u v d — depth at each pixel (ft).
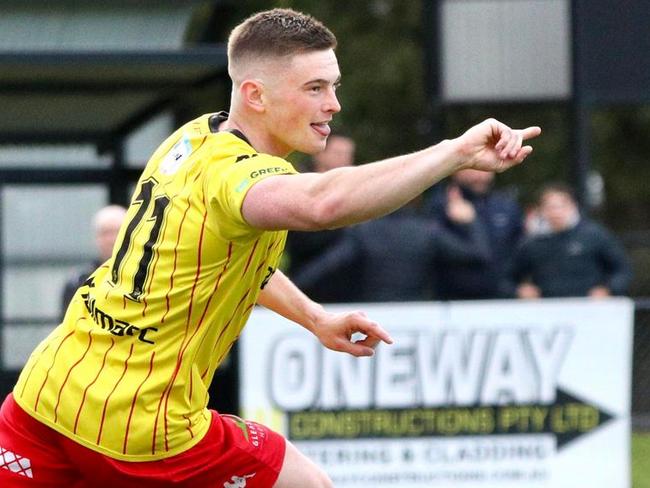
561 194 73.97
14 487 30.73
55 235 71.77
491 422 58.90
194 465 30.45
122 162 71.82
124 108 68.13
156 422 29.25
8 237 71.41
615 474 59.41
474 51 89.40
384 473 58.59
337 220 25.31
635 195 185.26
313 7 168.76
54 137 71.41
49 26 63.31
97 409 29.30
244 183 26.48
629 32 89.66
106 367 29.35
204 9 73.15
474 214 71.67
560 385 59.21
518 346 58.95
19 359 71.46
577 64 89.25
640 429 64.59
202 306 28.73
